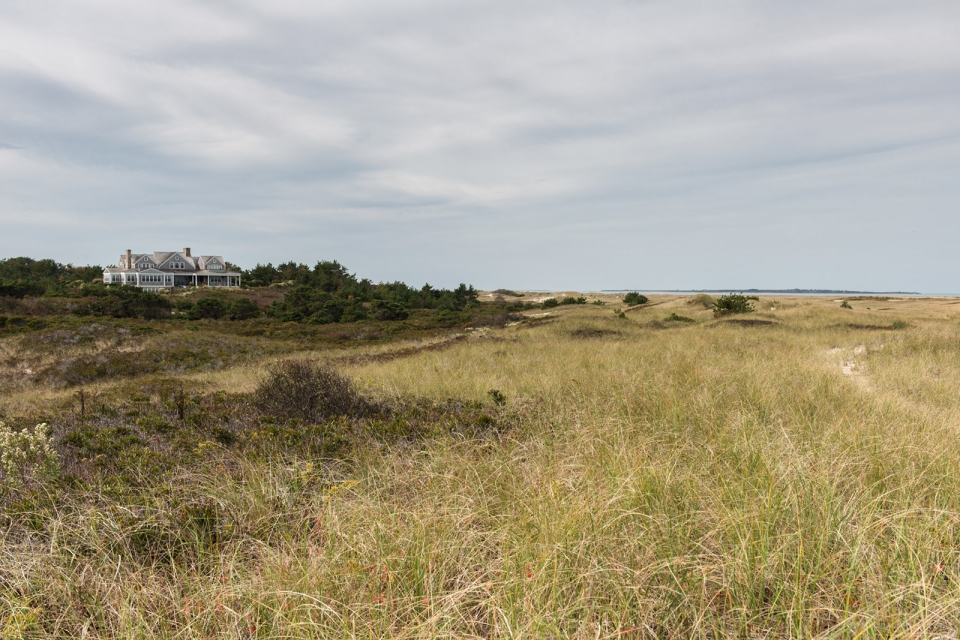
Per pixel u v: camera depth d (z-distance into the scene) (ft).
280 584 8.99
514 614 7.89
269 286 240.32
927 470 12.78
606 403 21.99
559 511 10.53
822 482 11.18
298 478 14.55
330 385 24.85
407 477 14.35
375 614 8.32
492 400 25.82
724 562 8.84
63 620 8.95
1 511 13.30
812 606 7.97
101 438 20.17
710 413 19.36
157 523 11.86
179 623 8.71
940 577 8.55
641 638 7.64
